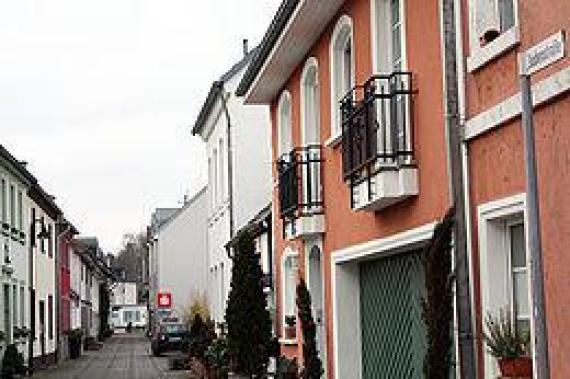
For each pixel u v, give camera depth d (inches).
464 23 382.0
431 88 427.5
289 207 708.7
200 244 2630.4
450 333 366.9
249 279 832.3
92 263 2684.5
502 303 361.4
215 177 1494.8
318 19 614.2
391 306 544.4
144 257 4261.8
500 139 352.2
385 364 556.1
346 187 584.7
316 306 708.0
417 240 450.3
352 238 575.8
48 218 1711.4
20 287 1354.6
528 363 329.4
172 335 1920.5
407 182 448.5
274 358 860.0
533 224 233.5
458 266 376.8
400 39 491.2
